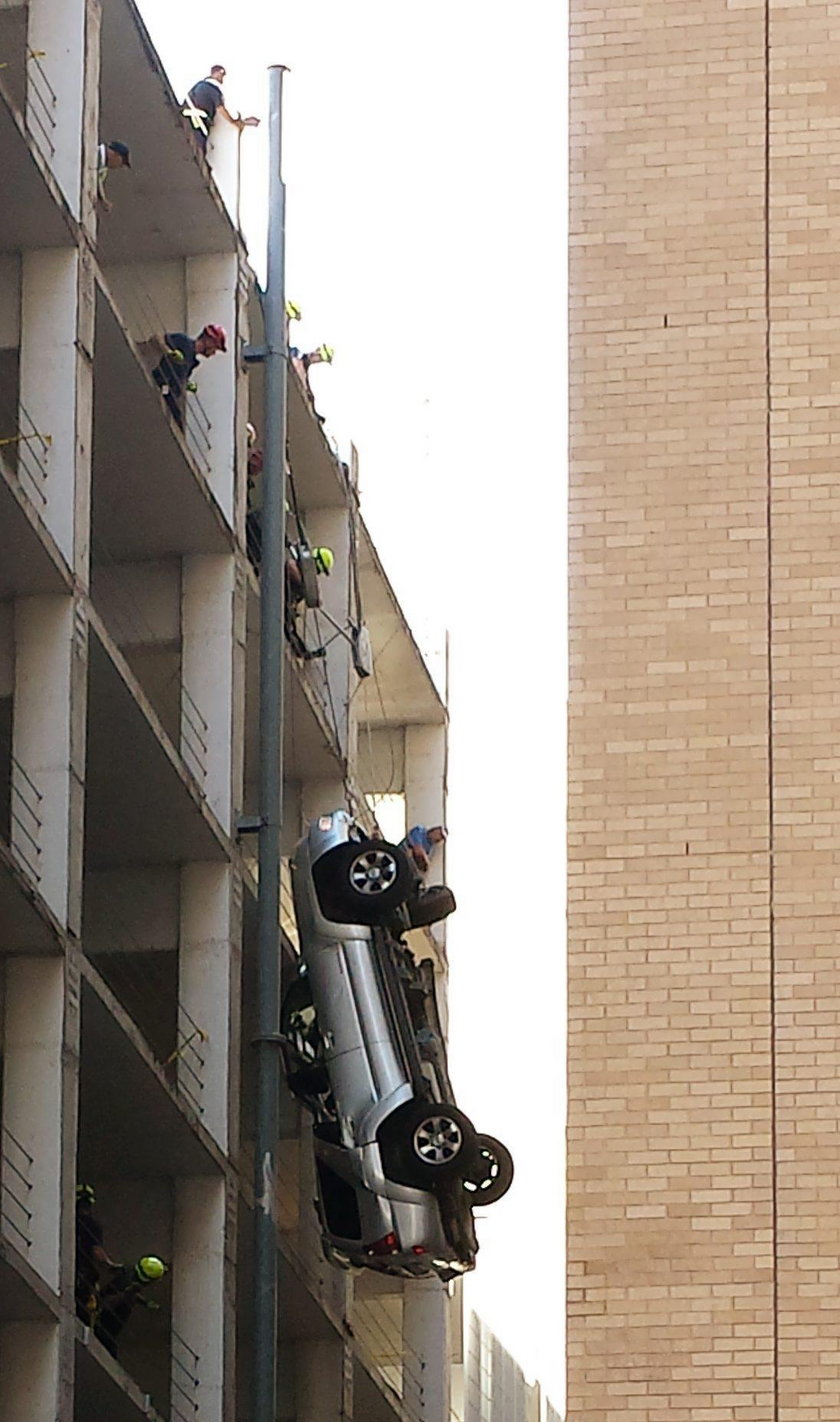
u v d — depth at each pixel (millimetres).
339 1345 32562
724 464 18641
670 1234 17234
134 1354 28750
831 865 17781
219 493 28828
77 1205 23891
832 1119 17312
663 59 19484
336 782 34312
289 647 30859
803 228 19047
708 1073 17484
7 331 24266
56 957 22781
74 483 23906
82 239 24609
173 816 26953
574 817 18062
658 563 18484
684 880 17844
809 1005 17531
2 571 23453
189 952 27484
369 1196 25062
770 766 18000
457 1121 24984
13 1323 21859
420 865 31844
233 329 29453
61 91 25016
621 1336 17078
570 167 19344
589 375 18922
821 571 18375
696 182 19219
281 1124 33094
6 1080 22453
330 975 25469
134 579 28750
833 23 19422
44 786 23141
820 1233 17125
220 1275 26609
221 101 30328
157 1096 25328
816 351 18797
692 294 19000
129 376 25562
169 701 29406
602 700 18266
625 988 17703
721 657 18266
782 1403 16844
